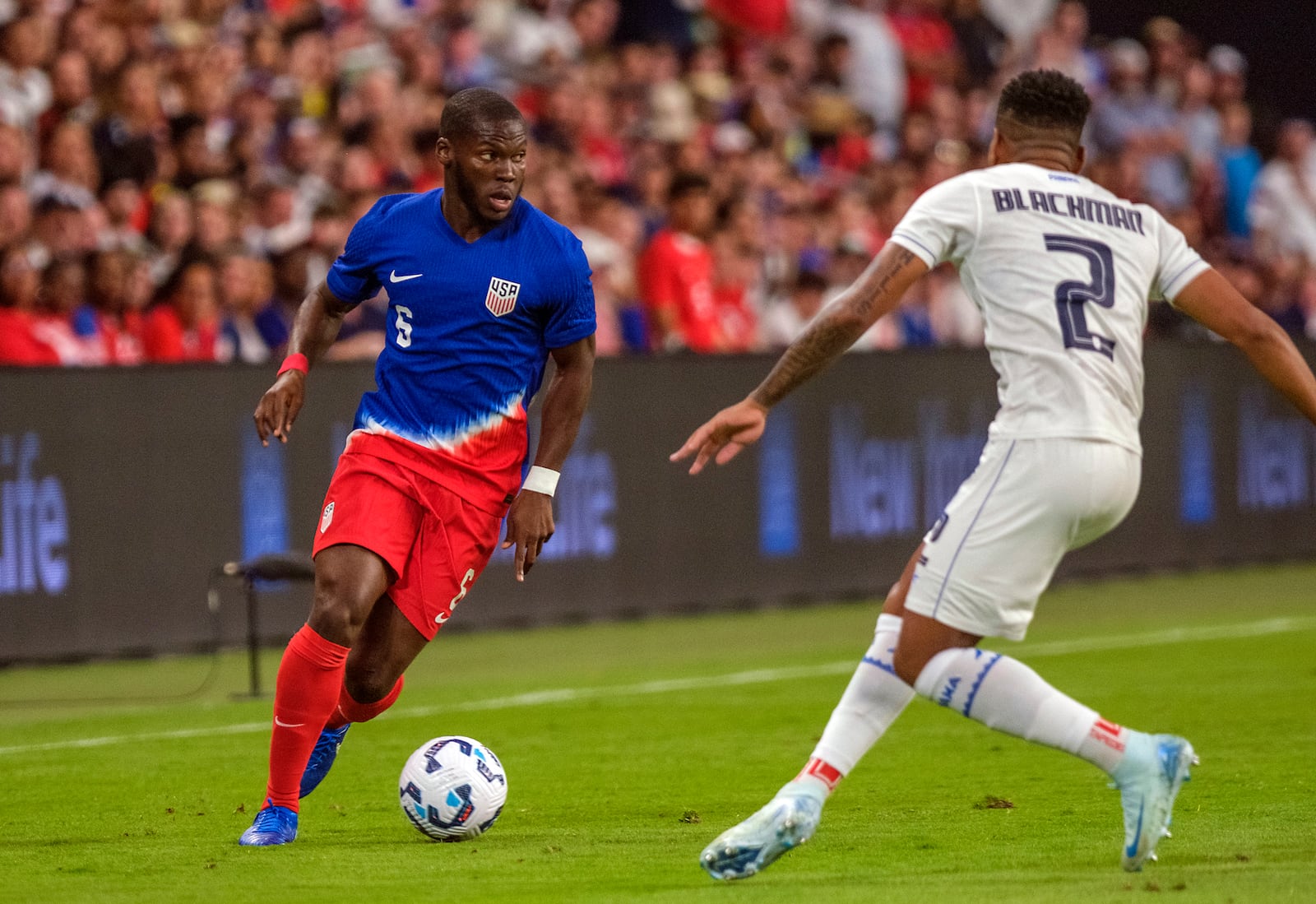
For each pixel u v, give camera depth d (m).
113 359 38.06
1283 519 53.16
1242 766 21.97
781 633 39.16
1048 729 14.55
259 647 37.09
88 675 33.44
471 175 17.08
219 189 41.78
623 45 59.81
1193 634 37.88
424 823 17.56
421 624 17.66
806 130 59.00
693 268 46.72
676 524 41.81
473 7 53.56
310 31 48.75
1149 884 14.65
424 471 17.44
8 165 38.91
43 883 15.71
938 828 18.09
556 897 14.74
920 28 64.12
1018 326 14.70
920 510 45.75
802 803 14.42
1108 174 61.06
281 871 16.09
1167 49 66.06
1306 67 76.31
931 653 14.64
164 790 21.72
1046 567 14.61
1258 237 63.53
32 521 33.59
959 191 15.03
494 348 17.53
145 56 43.75
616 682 32.09
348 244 17.94
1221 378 51.34
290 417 17.81
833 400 44.06
